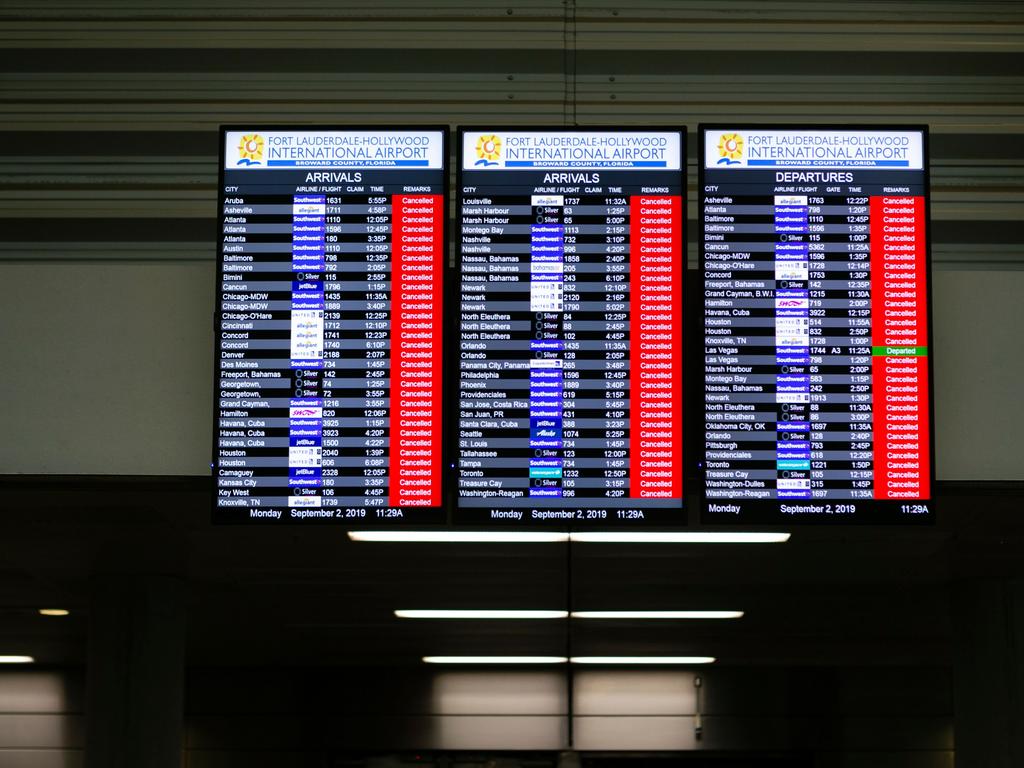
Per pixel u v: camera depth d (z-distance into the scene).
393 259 6.36
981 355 6.86
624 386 6.26
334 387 6.27
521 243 6.35
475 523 6.18
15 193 7.03
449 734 18.92
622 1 7.18
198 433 6.82
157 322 6.91
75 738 18.97
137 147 7.09
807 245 6.34
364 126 6.43
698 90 7.11
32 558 10.73
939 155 7.08
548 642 16.73
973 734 11.45
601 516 6.18
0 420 6.81
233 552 10.81
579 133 6.42
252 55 7.16
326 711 19.06
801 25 7.14
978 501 8.77
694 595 13.32
